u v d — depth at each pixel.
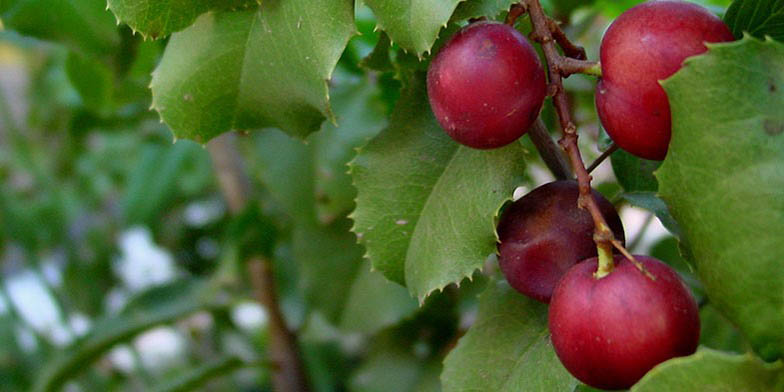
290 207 0.35
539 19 0.25
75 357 0.40
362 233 0.26
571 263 0.25
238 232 0.39
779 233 0.22
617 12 0.36
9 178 0.63
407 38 0.24
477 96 0.24
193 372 0.39
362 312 0.35
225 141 0.42
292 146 0.35
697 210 0.23
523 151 0.25
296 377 0.40
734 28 0.25
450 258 0.26
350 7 0.25
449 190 0.26
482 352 0.26
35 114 0.61
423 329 0.37
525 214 0.25
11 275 0.63
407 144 0.26
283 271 0.43
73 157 0.59
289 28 0.26
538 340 0.26
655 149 0.24
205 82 0.26
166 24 0.26
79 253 0.61
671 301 0.23
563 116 0.24
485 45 0.24
